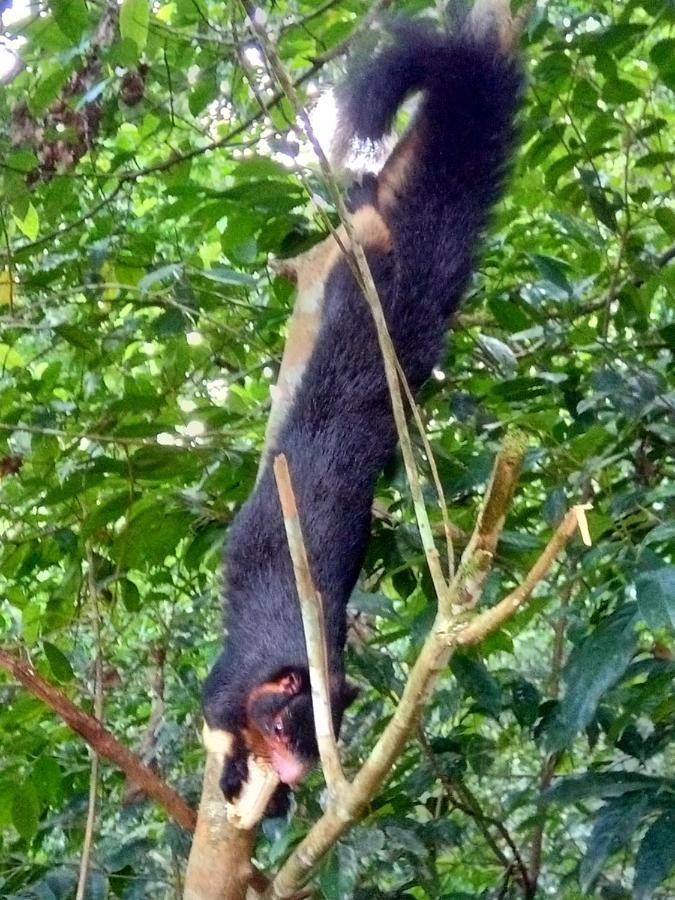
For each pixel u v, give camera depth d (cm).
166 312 310
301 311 276
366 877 271
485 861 342
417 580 280
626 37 287
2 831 308
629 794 211
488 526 122
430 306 273
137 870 291
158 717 331
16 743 284
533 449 253
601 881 298
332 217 287
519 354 326
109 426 299
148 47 295
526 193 356
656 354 313
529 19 307
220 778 219
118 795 344
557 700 269
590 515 223
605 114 314
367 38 296
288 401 265
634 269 308
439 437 295
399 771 290
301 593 142
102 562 327
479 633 123
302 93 300
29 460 314
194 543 299
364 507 253
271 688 224
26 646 309
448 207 284
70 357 380
